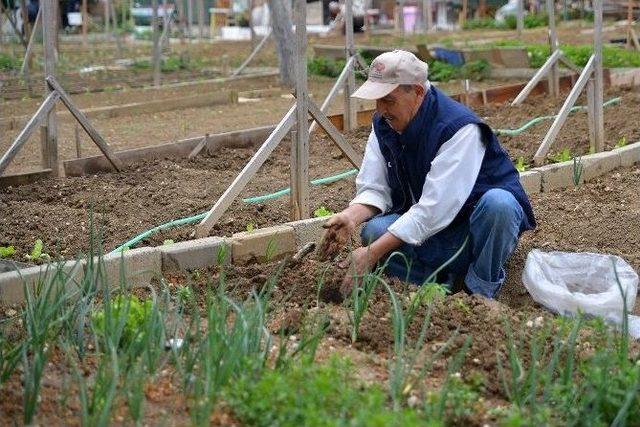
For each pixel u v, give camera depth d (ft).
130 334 16.39
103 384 14.42
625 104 45.01
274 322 18.65
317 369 14.55
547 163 33.27
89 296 17.26
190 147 35.04
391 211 21.66
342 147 25.88
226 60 72.84
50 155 30.91
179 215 26.71
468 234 21.31
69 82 61.98
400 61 19.77
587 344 17.99
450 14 120.78
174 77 65.62
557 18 114.83
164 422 13.70
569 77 49.98
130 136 41.42
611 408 14.70
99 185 30.25
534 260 21.49
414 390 15.52
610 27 99.40
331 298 20.30
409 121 20.22
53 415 14.48
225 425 14.07
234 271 21.77
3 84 58.95
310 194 29.27
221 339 15.06
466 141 20.11
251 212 26.91
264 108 50.16
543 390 15.97
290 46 59.77
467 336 17.40
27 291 17.43
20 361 15.72
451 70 60.34
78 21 107.14
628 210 27.94
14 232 25.22
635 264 23.59
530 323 18.74
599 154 32.48
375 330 18.15
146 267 21.61
